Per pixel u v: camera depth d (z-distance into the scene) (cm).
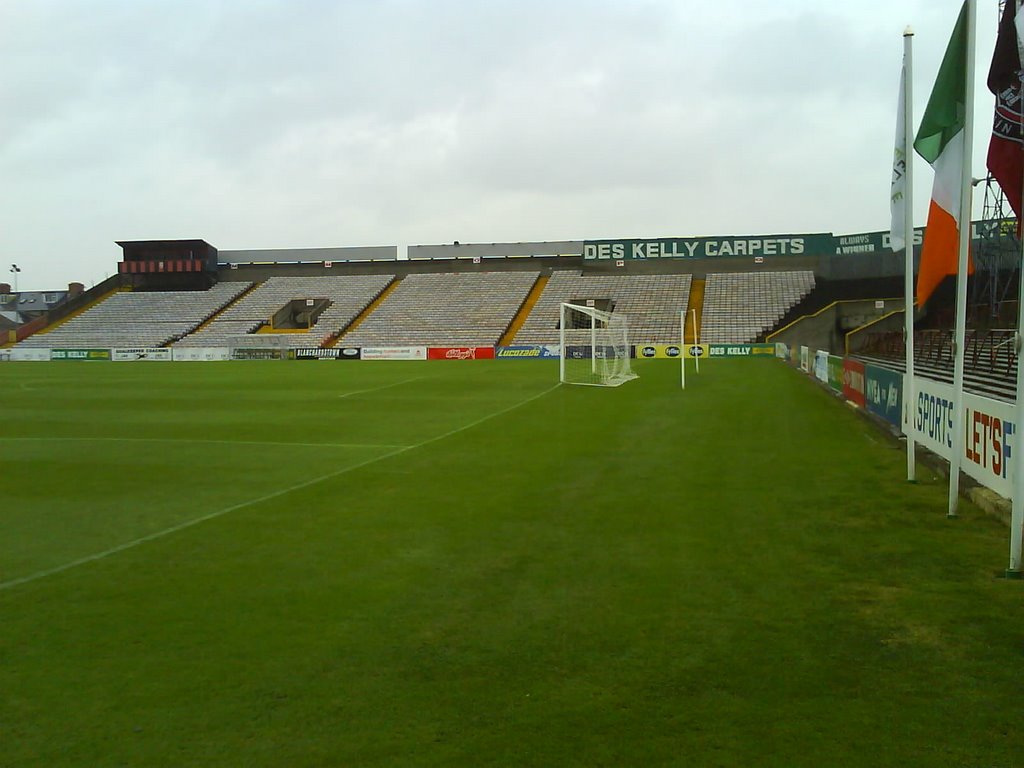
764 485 1095
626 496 1034
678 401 2441
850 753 389
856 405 2100
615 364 3866
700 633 550
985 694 453
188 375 4153
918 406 1390
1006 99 688
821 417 1948
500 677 482
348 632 562
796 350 4403
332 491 1099
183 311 7112
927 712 432
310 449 1513
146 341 6675
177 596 651
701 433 1667
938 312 3809
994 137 698
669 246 6781
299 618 593
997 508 880
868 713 431
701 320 6116
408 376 3891
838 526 858
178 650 533
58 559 770
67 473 1273
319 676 488
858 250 6072
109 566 744
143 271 7450
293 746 404
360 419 2039
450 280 7219
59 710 447
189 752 399
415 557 758
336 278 7419
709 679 475
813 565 713
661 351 5903
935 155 898
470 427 1834
